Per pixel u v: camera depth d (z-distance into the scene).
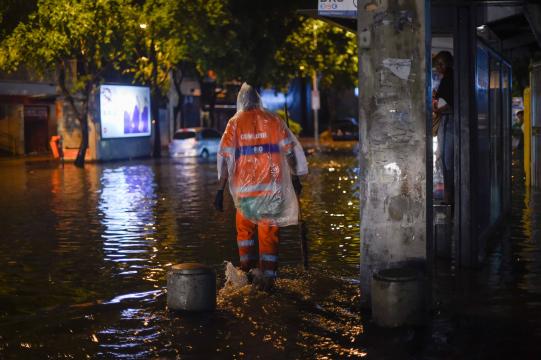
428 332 6.39
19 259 10.21
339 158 33.94
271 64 31.88
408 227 6.95
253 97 8.35
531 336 6.23
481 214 9.38
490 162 10.51
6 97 42.56
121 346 6.21
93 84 34.12
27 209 15.99
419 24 6.83
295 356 5.87
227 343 6.23
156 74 38.94
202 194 18.91
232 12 30.69
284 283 8.30
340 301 7.50
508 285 7.95
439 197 10.66
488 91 10.16
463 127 8.71
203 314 7.12
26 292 8.25
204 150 39.53
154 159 38.34
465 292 7.69
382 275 6.61
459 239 8.85
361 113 7.00
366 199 7.04
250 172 8.22
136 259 10.05
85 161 36.62
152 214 14.84
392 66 6.88
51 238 11.97
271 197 8.20
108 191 20.19
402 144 6.91
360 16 6.94
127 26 31.53
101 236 12.09
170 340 6.34
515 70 29.59
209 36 30.55
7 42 31.88
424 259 6.95
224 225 13.12
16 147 44.00
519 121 31.98
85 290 8.30
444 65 10.02
